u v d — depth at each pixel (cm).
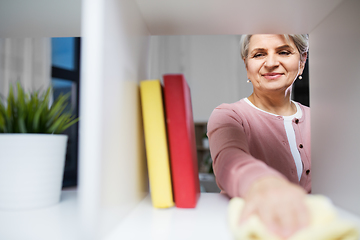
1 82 259
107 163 27
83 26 25
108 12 27
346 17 42
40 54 288
